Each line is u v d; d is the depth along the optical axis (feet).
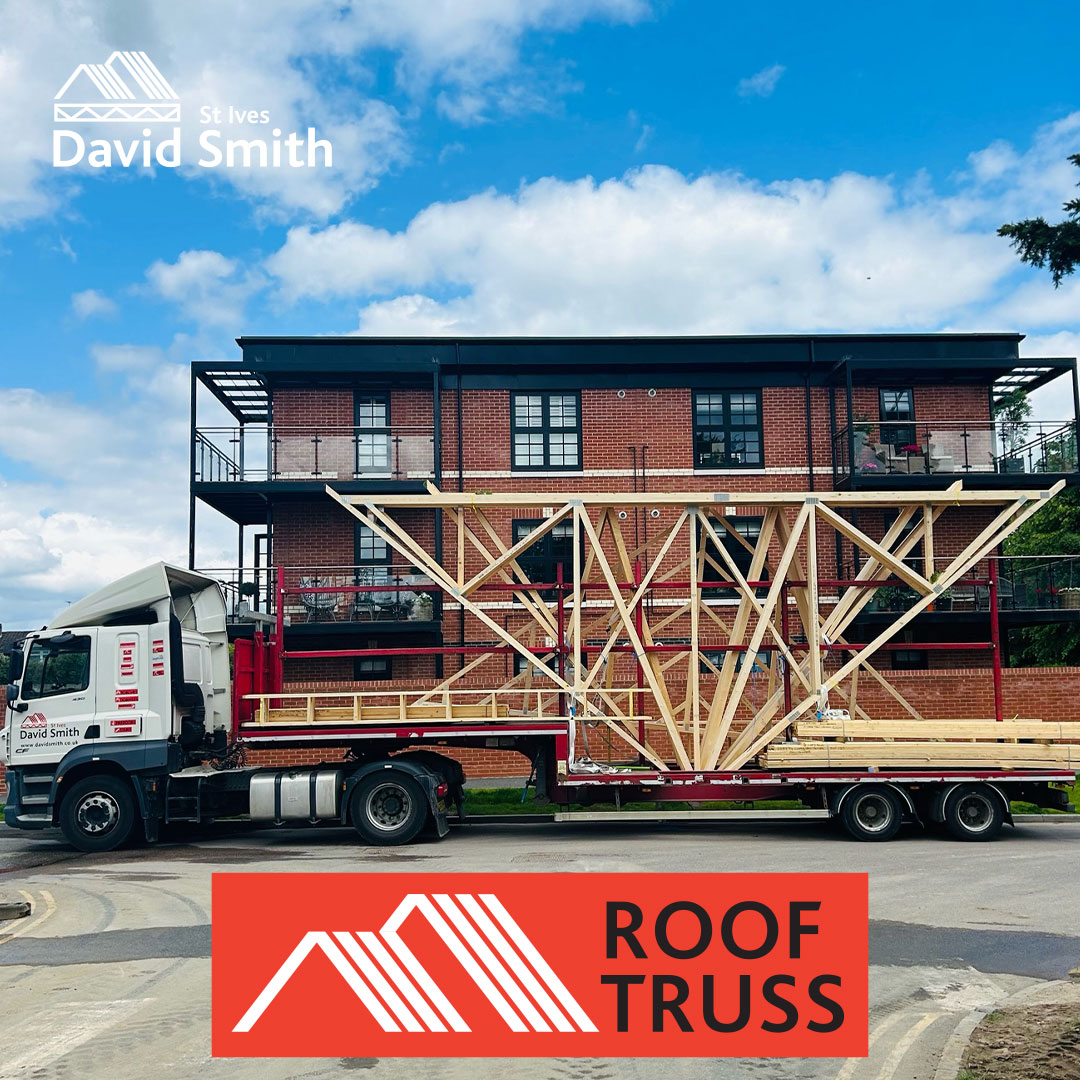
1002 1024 18.10
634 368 73.97
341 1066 17.08
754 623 68.28
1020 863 35.22
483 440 73.31
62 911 29.37
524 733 42.88
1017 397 86.22
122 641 43.80
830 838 42.06
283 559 71.77
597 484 73.20
